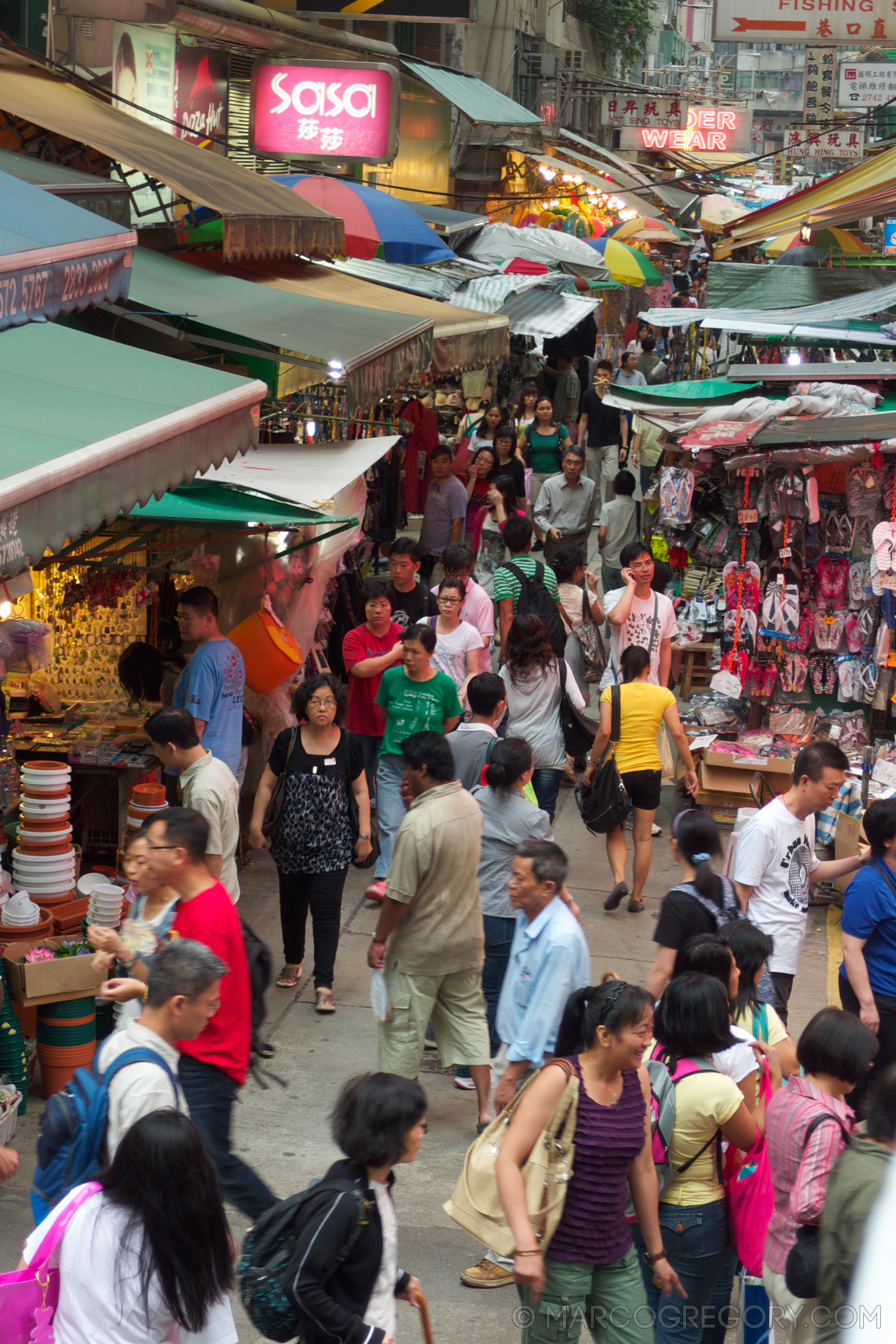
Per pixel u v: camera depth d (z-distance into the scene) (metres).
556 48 35.16
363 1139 3.37
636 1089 3.89
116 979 4.19
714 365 19.17
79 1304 3.01
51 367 5.75
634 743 8.27
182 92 12.02
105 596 8.27
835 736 9.90
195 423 5.49
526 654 8.20
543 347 22.23
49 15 9.55
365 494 9.66
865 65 28.20
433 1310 4.82
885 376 11.73
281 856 6.98
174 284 8.59
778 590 9.84
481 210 24.52
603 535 13.06
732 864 6.04
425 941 5.58
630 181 31.88
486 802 6.25
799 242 22.59
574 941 4.88
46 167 8.33
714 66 82.75
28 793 6.61
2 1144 5.47
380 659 8.45
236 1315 4.65
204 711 7.05
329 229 9.62
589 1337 4.80
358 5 13.65
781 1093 3.91
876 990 5.64
